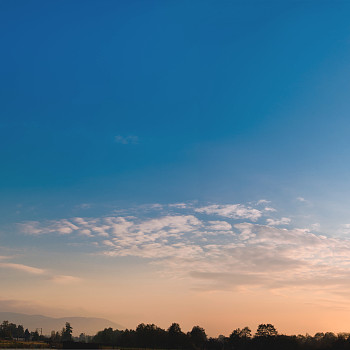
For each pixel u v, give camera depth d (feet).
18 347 652.48
